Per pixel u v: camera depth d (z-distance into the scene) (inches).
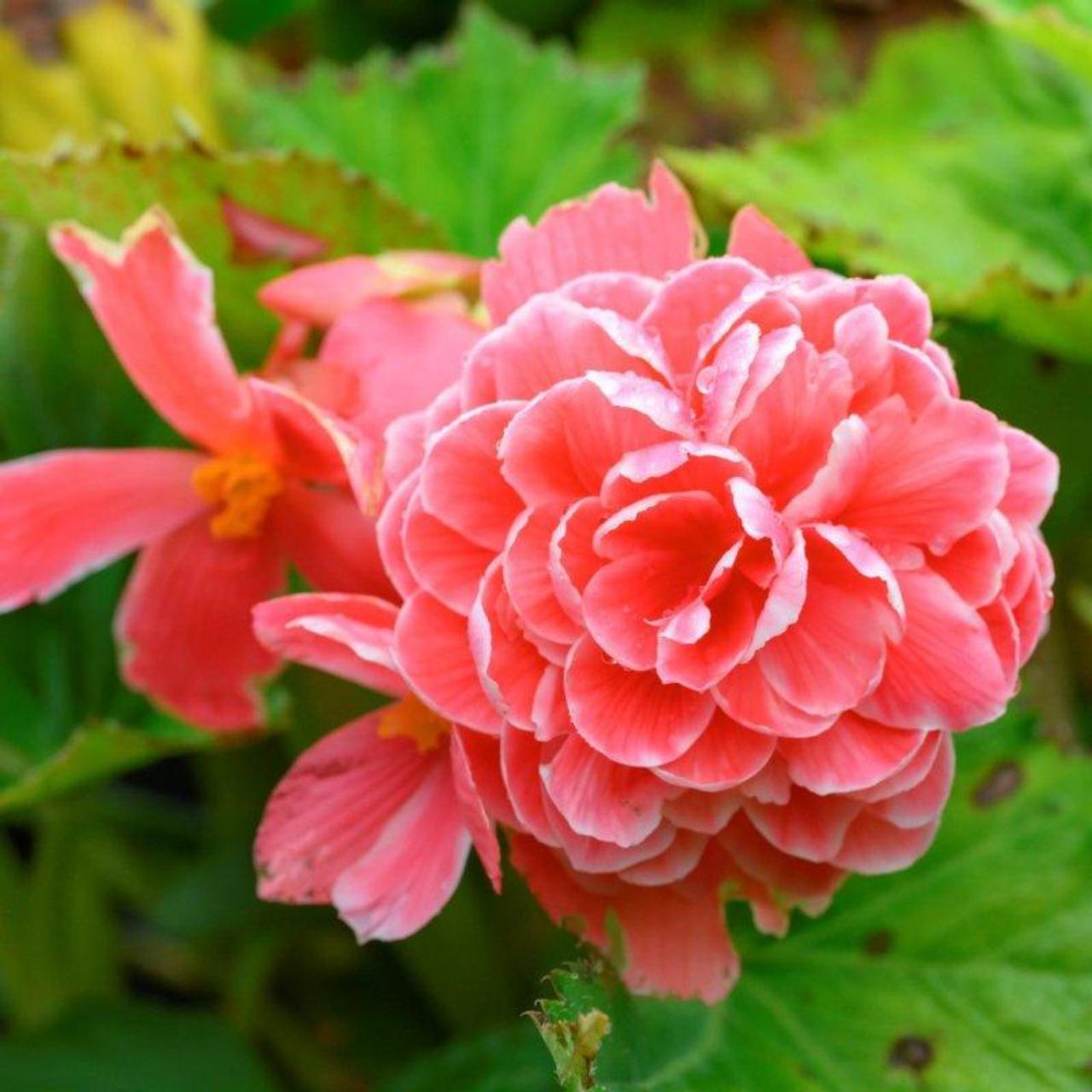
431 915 18.2
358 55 29.0
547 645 17.8
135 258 19.1
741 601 17.7
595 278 18.3
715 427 17.5
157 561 20.7
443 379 19.6
